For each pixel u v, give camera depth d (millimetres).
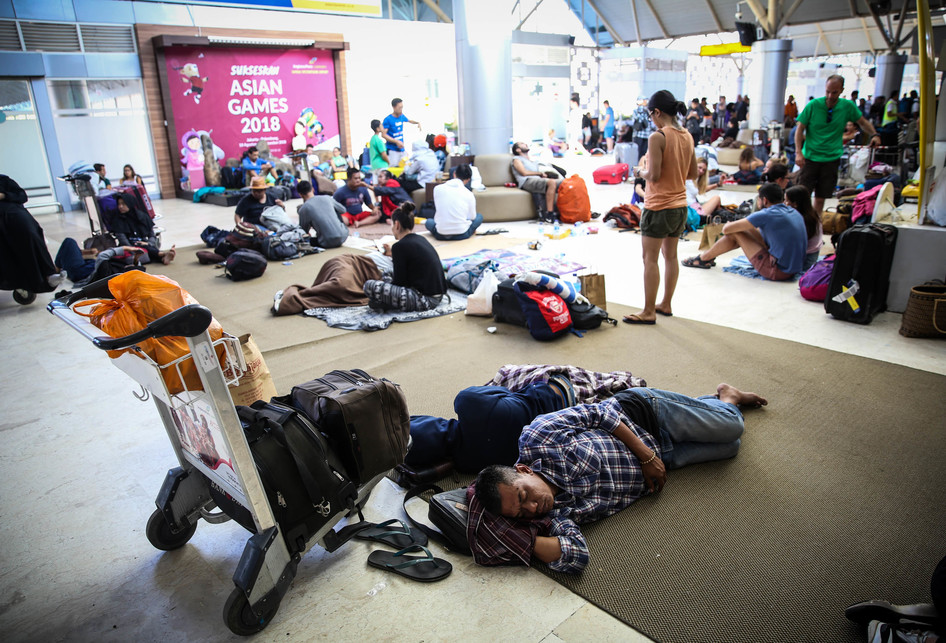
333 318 5035
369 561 2305
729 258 6598
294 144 15219
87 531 2582
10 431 3439
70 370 4312
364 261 5730
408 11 19562
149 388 2160
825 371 3773
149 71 13133
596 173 12875
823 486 2660
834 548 2287
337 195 9359
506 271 5887
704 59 28938
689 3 21031
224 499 2211
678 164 4422
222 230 8234
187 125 13703
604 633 1947
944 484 2650
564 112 22422
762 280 5754
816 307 4969
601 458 2443
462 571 2258
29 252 5695
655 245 4559
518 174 9445
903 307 4758
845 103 6457
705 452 2809
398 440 2377
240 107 14289
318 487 2094
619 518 2488
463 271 5680
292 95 14992
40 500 2797
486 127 11172
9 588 2268
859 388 3537
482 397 2752
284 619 2057
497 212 9195
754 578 2146
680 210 4500
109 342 1734
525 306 4430
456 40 11008
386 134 10922
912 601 2027
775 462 2854
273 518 2020
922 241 4566
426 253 5145
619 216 8234
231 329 4965
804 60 31234
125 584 2277
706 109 19453
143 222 7645
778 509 2518
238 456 1887
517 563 2260
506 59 11023
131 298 1970
